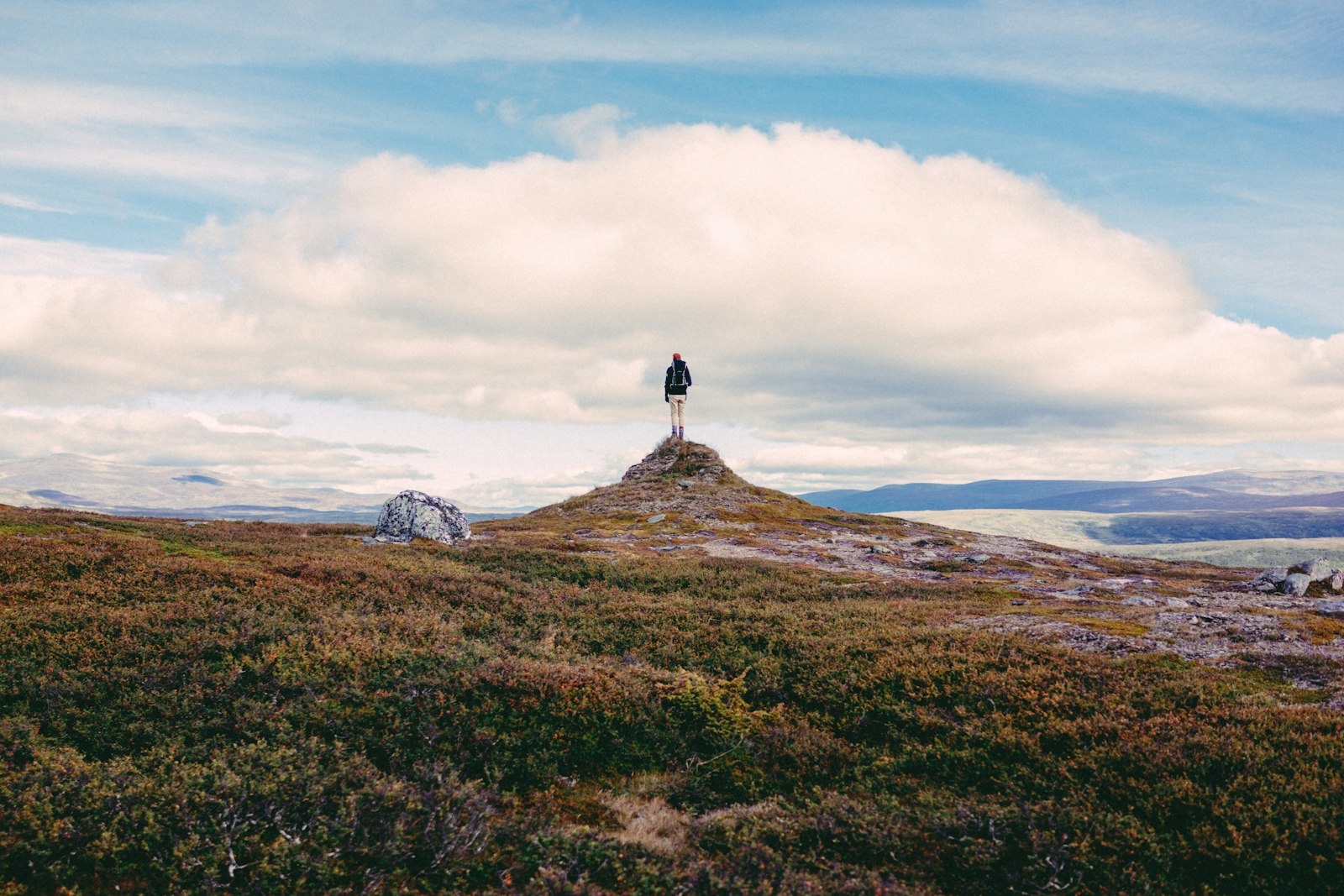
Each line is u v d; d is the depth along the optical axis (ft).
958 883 32.94
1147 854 33.42
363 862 31.42
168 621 59.06
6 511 125.18
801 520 225.76
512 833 34.24
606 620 80.79
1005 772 43.09
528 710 47.44
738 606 91.97
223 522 164.35
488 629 71.77
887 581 134.72
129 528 123.34
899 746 48.16
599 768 44.57
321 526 178.29
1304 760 40.68
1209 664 62.54
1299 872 31.65
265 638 56.34
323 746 40.37
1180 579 157.28
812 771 44.45
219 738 40.91
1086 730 46.21
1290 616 88.17
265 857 29.50
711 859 33.53
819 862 33.40
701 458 273.95
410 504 164.04
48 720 41.81
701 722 50.11
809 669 62.34
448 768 40.01
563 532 198.18
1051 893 31.63
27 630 54.90
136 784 34.37
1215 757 41.14
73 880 29.30
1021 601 110.63
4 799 32.91
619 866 31.60
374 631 61.31
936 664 60.70
